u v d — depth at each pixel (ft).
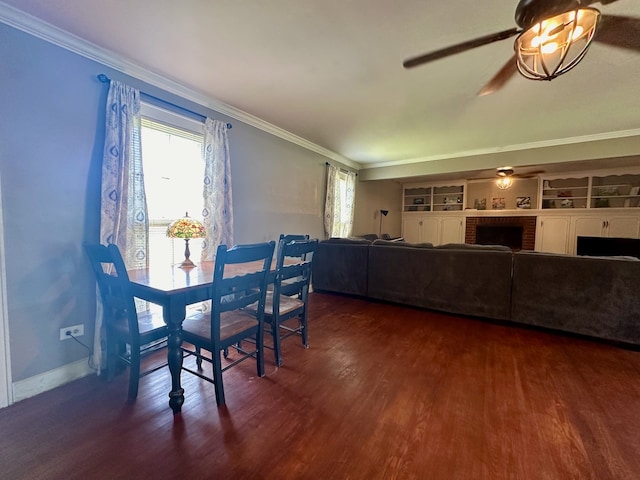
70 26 5.99
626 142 12.37
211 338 5.54
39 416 5.31
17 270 5.81
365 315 11.33
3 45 5.52
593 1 4.30
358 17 5.64
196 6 5.41
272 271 7.06
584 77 7.75
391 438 4.85
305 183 14.83
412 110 10.24
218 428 5.02
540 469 4.26
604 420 5.36
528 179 22.59
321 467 4.25
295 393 6.09
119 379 6.59
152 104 8.08
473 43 5.08
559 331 9.61
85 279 6.79
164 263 8.77
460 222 24.45
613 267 8.78
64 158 6.39
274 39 6.40
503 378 6.81
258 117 11.25
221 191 9.91
